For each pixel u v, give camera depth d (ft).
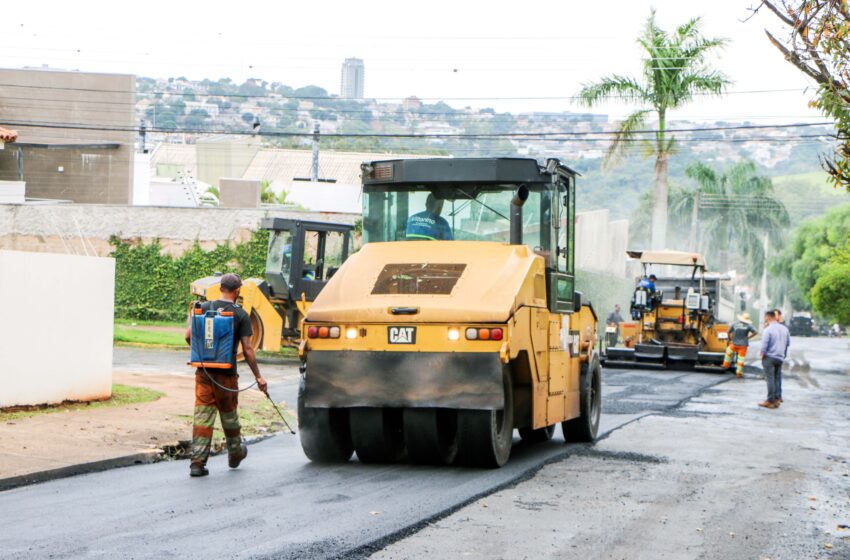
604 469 44.45
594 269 193.16
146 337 122.42
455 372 41.09
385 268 44.39
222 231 164.04
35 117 214.28
